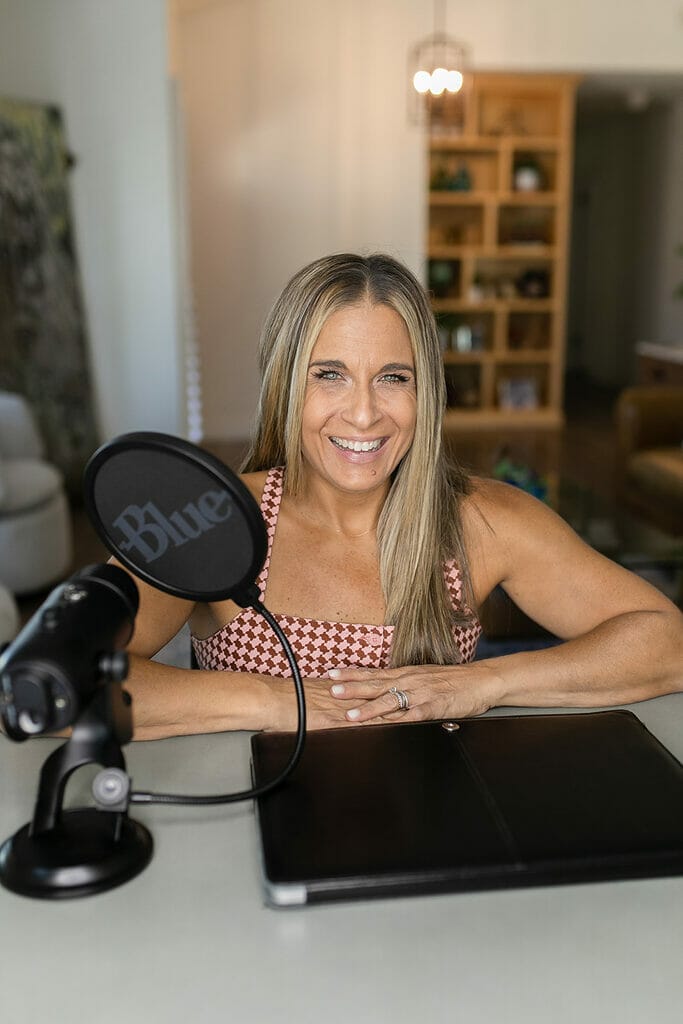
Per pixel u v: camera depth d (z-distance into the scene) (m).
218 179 7.10
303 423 1.17
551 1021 0.62
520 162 8.12
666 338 9.14
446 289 8.30
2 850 0.77
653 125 9.32
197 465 0.75
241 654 1.24
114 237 5.36
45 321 5.05
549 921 0.71
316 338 1.13
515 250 8.12
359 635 1.23
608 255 10.55
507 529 1.31
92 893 0.73
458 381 8.48
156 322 5.47
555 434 7.86
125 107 5.23
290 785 0.84
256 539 0.78
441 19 6.89
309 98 7.01
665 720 1.08
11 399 4.12
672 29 6.96
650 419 4.88
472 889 0.73
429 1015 0.62
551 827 0.78
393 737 0.94
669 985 0.65
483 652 2.68
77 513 5.19
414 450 1.20
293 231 7.20
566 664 1.14
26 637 0.69
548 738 0.94
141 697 1.00
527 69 7.03
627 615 1.23
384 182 7.17
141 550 0.80
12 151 4.80
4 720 0.68
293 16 6.88
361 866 0.73
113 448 0.75
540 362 8.55
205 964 0.67
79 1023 0.62
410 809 0.80
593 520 4.09
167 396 5.55
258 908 0.72
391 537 1.22
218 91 6.97
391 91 7.03
